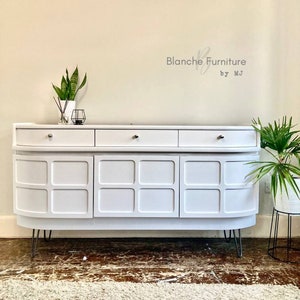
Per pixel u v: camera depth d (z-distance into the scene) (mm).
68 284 2090
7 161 2928
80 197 2457
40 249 2707
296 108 2943
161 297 1929
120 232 2969
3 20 2850
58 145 2436
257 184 2537
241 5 2889
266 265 2406
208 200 2473
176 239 2949
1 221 2936
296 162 2932
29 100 2914
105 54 2904
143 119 2943
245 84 2936
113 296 1940
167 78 2930
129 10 2881
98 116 2936
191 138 2457
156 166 2453
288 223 2781
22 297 1929
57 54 2895
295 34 2904
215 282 2133
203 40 2910
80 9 2871
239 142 2479
